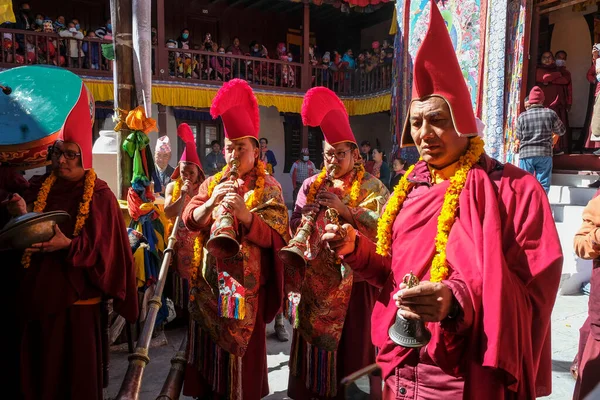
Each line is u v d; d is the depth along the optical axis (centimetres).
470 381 140
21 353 232
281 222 264
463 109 154
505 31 894
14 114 258
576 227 671
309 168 1427
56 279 230
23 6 1368
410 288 138
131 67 418
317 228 270
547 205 148
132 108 421
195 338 269
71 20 1436
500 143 904
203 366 264
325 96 293
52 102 258
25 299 228
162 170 586
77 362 238
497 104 909
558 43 1120
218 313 249
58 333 236
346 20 1909
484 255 140
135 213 402
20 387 231
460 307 139
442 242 153
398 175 1095
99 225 241
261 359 272
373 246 189
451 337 148
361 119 1897
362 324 282
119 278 253
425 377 160
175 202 411
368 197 291
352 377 105
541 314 145
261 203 267
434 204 163
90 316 246
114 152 488
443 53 156
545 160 755
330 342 277
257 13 1841
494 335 132
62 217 220
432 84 156
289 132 1761
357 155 304
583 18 1070
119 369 370
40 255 233
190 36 1745
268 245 260
